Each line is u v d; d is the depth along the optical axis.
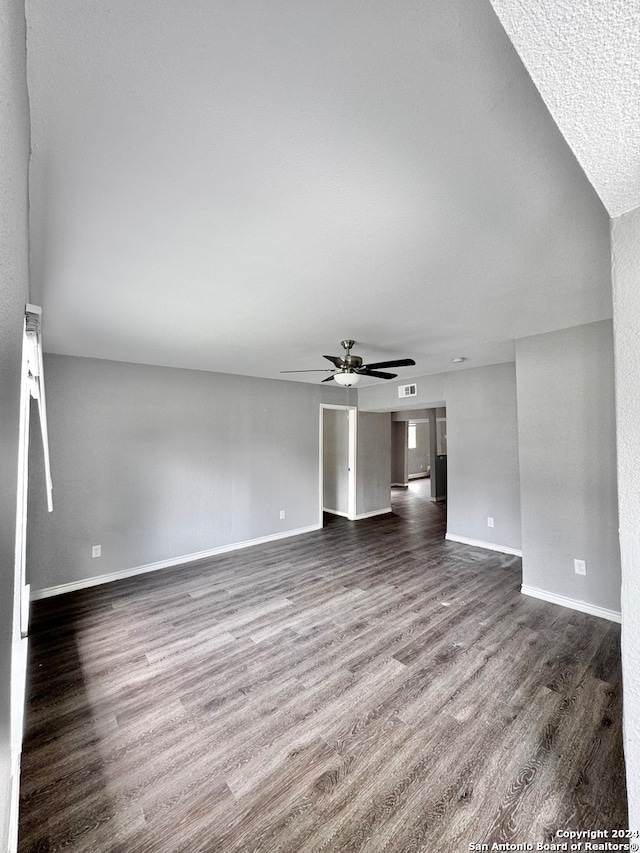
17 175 0.60
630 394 0.95
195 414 4.69
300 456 5.81
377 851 1.38
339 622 3.03
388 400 6.07
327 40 0.87
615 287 0.98
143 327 2.98
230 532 4.97
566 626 2.91
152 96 1.00
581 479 3.15
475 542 5.05
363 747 1.83
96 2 0.77
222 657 2.57
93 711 2.08
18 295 0.61
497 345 3.74
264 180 1.35
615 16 0.51
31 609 3.30
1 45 0.38
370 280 2.17
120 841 1.42
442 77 0.96
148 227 1.62
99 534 3.91
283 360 4.22
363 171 1.30
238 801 1.57
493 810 1.52
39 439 3.58
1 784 0.43
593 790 1.59
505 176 1.33
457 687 2.24
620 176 0.84
